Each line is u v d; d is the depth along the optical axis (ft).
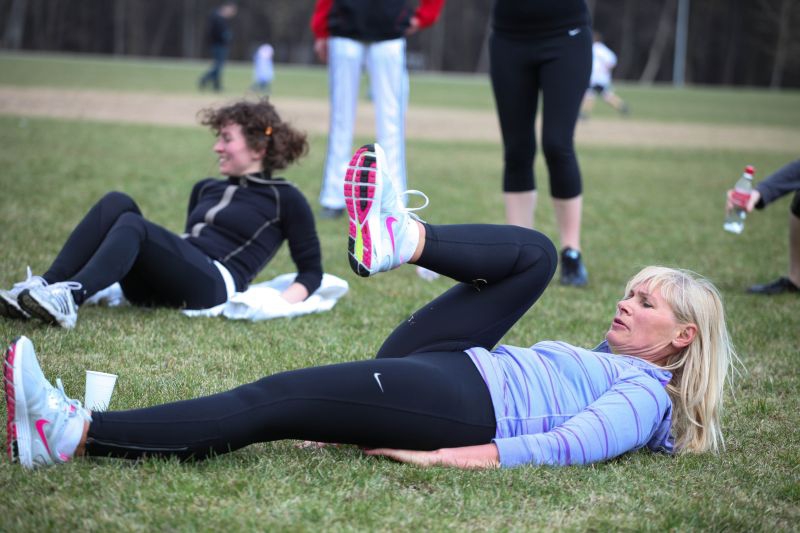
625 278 25.96
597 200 42.45
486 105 117.80
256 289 19.45
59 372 14.65
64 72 135.03
